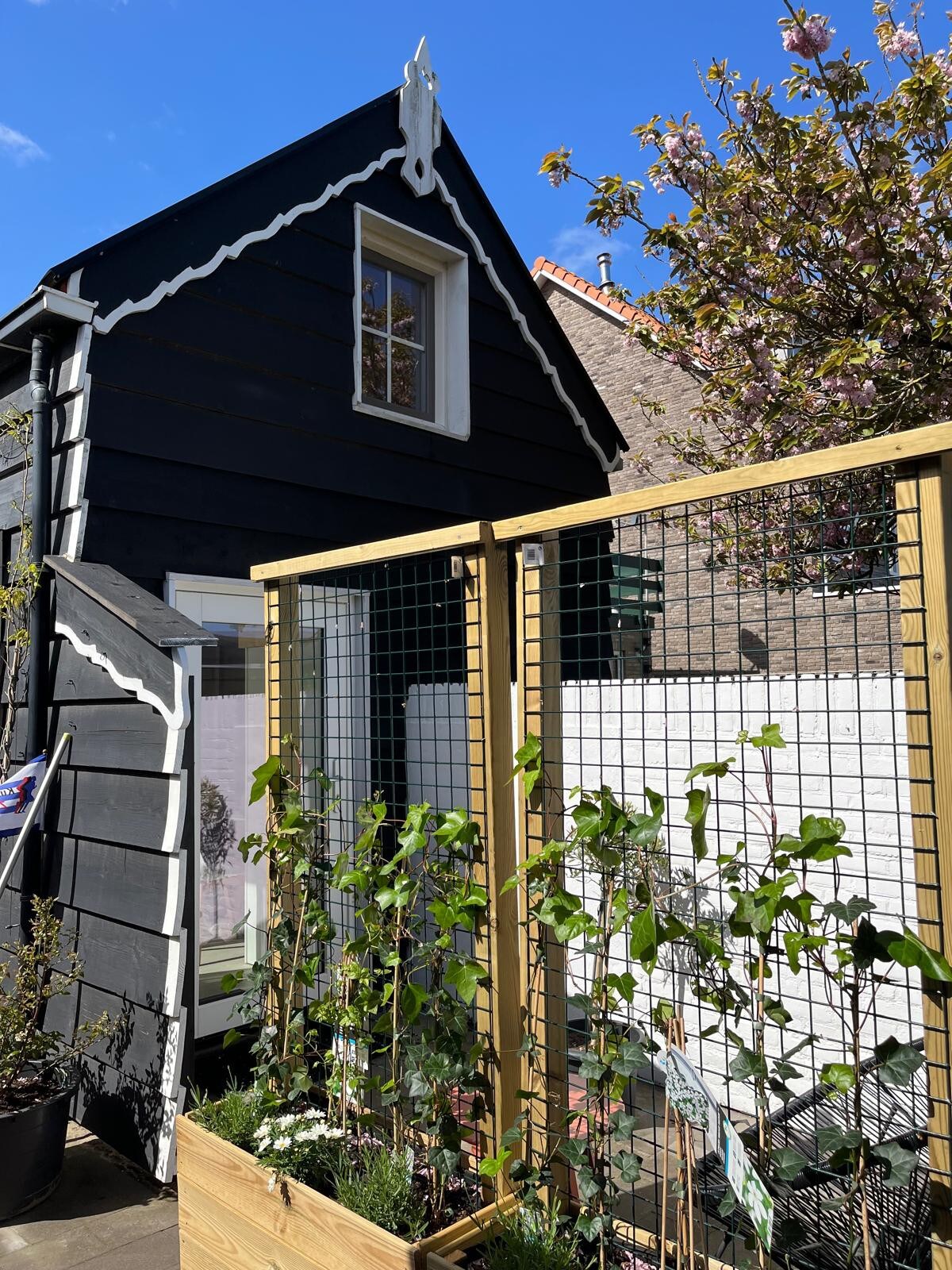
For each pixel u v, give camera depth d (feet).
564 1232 7.09
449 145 20.39
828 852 5.23
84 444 13.38
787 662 23.88
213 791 14.58
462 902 7.43
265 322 16.11
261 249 16.14
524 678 7.72
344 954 8.93
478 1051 7.55
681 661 25.67
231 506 15.34
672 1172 10.17
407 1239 7.00
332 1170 7.87
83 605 12.81
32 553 13.58
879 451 5.27
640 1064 6.37
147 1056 11.09
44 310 12.98
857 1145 5.16
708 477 6.17
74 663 13.00
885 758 11.35
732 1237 6.33
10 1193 10.10
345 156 17.81
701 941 5.87
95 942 12.12
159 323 14.47
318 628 16.19
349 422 17.51
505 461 21.08
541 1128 7.30
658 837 6.21
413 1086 7.55
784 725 12.26
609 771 14.37
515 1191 7.51
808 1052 11.55
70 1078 11.18
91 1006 12.12
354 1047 9.27
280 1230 7.61
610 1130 6.57
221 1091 12.50
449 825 7.61
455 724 17.25
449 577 8.27
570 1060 10.98
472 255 20.75
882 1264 6.18
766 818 12.27
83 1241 9.71
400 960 8.30
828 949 11.40
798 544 13.48
